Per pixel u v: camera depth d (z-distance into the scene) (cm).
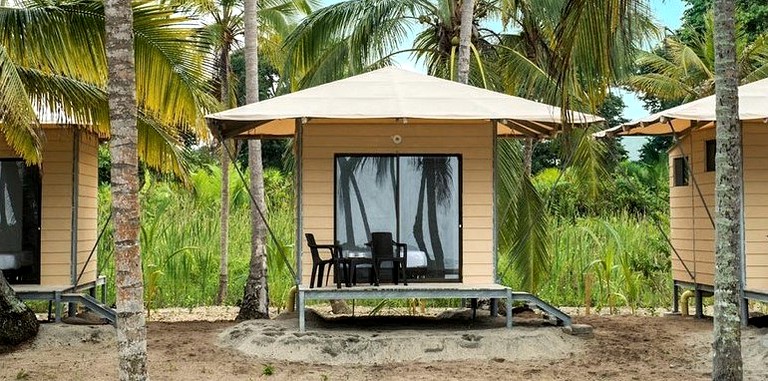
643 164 3027
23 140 1193
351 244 1262
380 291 1175
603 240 2019
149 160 1432
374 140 1271
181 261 1875
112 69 714
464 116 1127
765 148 1274
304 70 1761
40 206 1347
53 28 1142
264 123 1270
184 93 1215
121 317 714
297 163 1236
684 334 1230
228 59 1869
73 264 1349
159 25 1188
